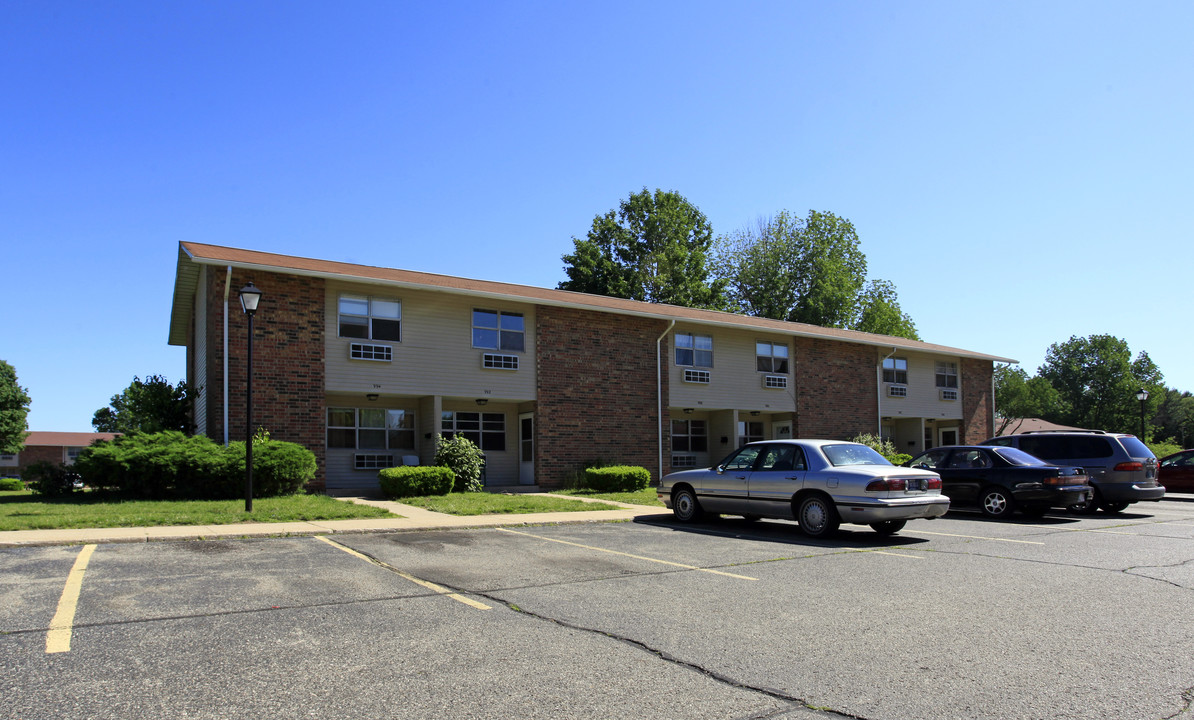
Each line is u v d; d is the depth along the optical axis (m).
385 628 6.01
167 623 6.03
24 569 8.10
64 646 5.36
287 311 18.20
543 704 4.39
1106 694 4.62
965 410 33.53
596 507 15.88
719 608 6.85
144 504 14.03
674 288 51.06
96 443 15.98
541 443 21.89
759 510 12.68
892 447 29.39
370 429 21.03
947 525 13.92
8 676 4.73
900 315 55.12
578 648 5.54
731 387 26.55
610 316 23.75
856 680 4.88
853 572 8.72
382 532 11.79
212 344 18.11
